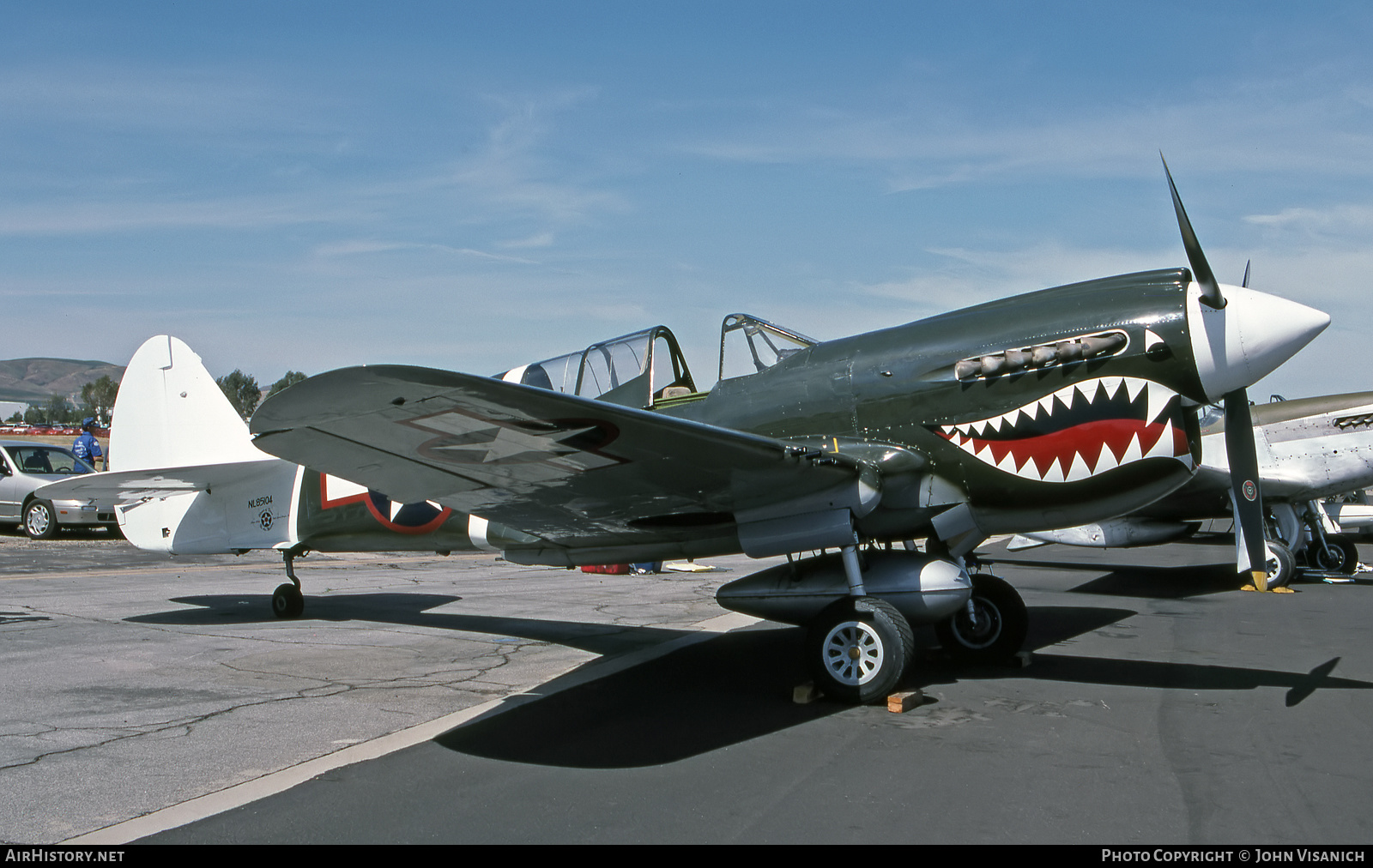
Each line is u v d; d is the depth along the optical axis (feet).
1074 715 13.79
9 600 26.89
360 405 11.62
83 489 25.04
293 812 9.81
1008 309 17.04
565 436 12.83
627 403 20.39
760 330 19.54
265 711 14.14
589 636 21.65
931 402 16.92
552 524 17.72
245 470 24.64
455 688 15.87
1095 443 15.52
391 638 21.08
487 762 11.59
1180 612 25.43
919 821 9.49
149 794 10.36
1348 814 9.53
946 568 15.40
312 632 21.95
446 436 12.76
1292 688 15.53
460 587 32.30
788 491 15.43
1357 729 12.83
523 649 19.77
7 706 14.39
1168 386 15.31
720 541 18.47
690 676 16.97
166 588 30.35
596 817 9.66
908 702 14.20
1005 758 11.63
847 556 15.39
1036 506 16.21
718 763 11.51
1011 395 16.26
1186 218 15.02
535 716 13.92
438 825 9.45
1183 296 15.49
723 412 19.15
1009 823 9.39
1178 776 10.83
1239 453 24.93
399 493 15.70
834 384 17.95
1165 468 15.37
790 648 20.03
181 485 25.22
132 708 14.26
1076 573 37.86
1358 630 22.03
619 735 12.85
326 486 23.79
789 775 11.07
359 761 11.62
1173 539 40.09
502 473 14.56
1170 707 14.25
